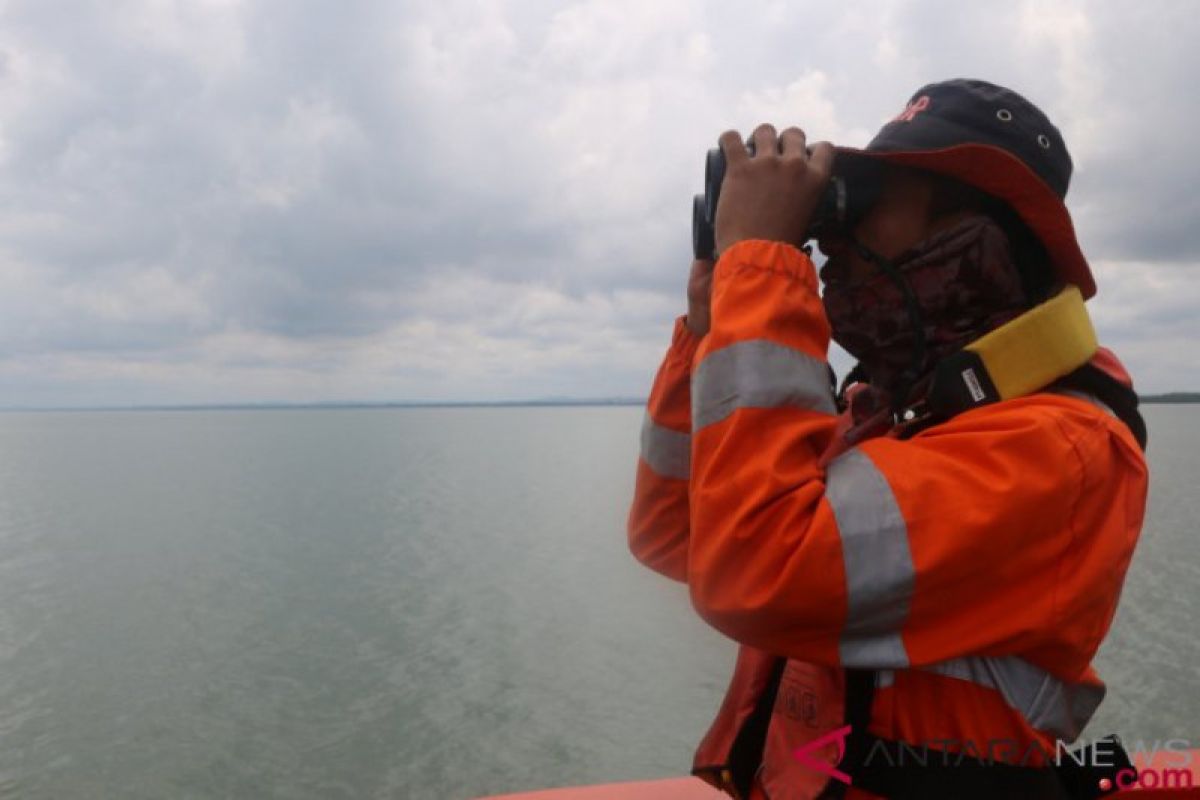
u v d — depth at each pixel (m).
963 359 1.52
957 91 1.70
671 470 2.06
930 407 1.57
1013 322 1.52
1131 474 1.48
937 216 1.67
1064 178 1.74
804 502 1.38
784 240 1.59
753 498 1.38
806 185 1.60
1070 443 1.39
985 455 1.39
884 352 1.70
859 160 1.67
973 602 1.39
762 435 1.43
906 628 1.39
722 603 1.42
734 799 1.81
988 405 1.50
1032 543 1.37
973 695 1.45
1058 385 1.60
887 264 1.64
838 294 1.72
